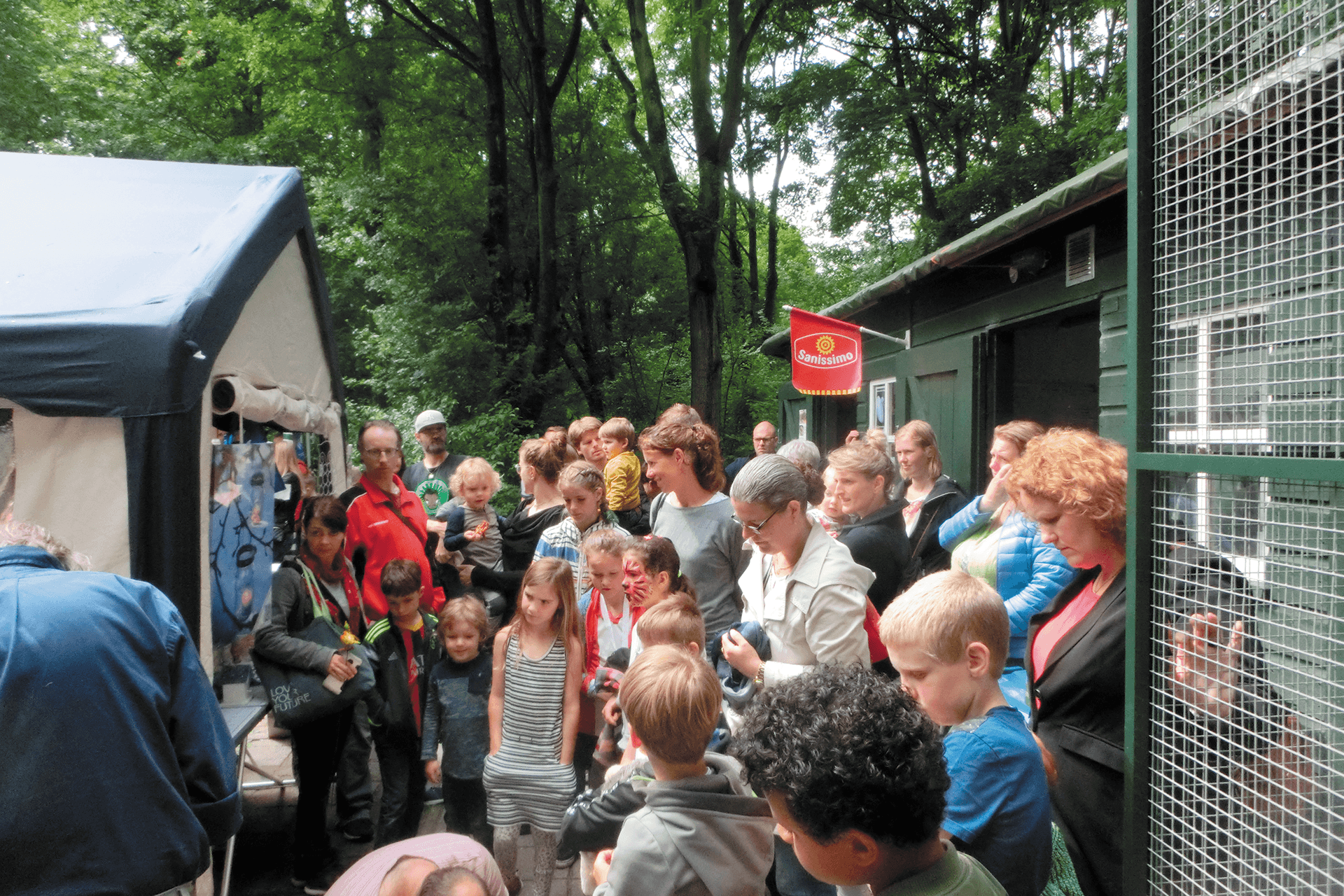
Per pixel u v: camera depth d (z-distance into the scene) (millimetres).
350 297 16438
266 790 5188
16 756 1854
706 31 14430
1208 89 1527
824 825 1188
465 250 14078
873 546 3258
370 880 2068
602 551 3691
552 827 3398
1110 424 4617
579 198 16375
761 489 2592
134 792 1962
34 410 3359
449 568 5398
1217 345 1562
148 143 16234
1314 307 1418
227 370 4199
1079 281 4906
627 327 18922
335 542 4000
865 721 1208
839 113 14094
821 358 7426
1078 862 1966
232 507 4027
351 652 3818
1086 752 1955
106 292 3609
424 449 6906
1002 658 1683
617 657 3285
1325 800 1497
